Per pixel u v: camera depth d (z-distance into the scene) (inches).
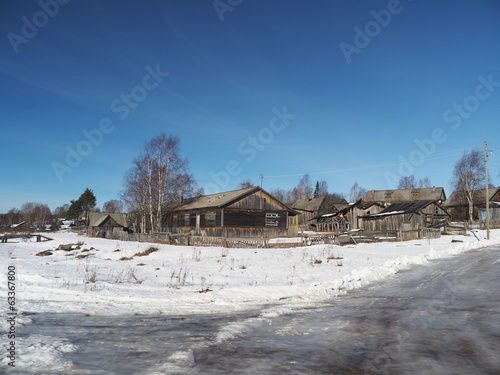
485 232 1720.0
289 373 159.0
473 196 2458.2
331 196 4242.1
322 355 186.1
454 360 179.2
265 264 691.4
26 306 314.8
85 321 265.3
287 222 1648.6
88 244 1138.0
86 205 3875.5
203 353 187.2
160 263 737.6
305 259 762.2
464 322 258.7
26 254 953.5
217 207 1464.1
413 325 252.5
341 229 2217.0
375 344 207.0
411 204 1892.2
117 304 334.6
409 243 1167.0
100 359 174.9
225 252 906.7
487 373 161.3
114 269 626.2
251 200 1553.9
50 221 4704.7
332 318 277.0
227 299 367.6
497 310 296.8
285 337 221.9
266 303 349.7
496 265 609.9
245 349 195.5
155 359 176.1
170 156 1611.7
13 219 4375.0
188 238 1180.5
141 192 1642.5
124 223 2464.3
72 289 401.1
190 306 331.9
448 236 1440.7
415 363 174.7
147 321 268.5
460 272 548.4
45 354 178.4
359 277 510.0
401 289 423.5
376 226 1943.9
